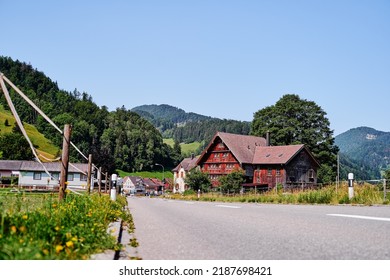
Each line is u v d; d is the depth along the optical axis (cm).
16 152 11425
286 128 7400
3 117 16825
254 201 2888
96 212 896
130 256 576
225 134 7144
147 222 1112
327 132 7594
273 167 6681
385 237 615
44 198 914
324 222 845
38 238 498
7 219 534
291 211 1228
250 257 534
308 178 6844
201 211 1462
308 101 7712
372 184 1883
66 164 1010
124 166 17662
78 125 16238
